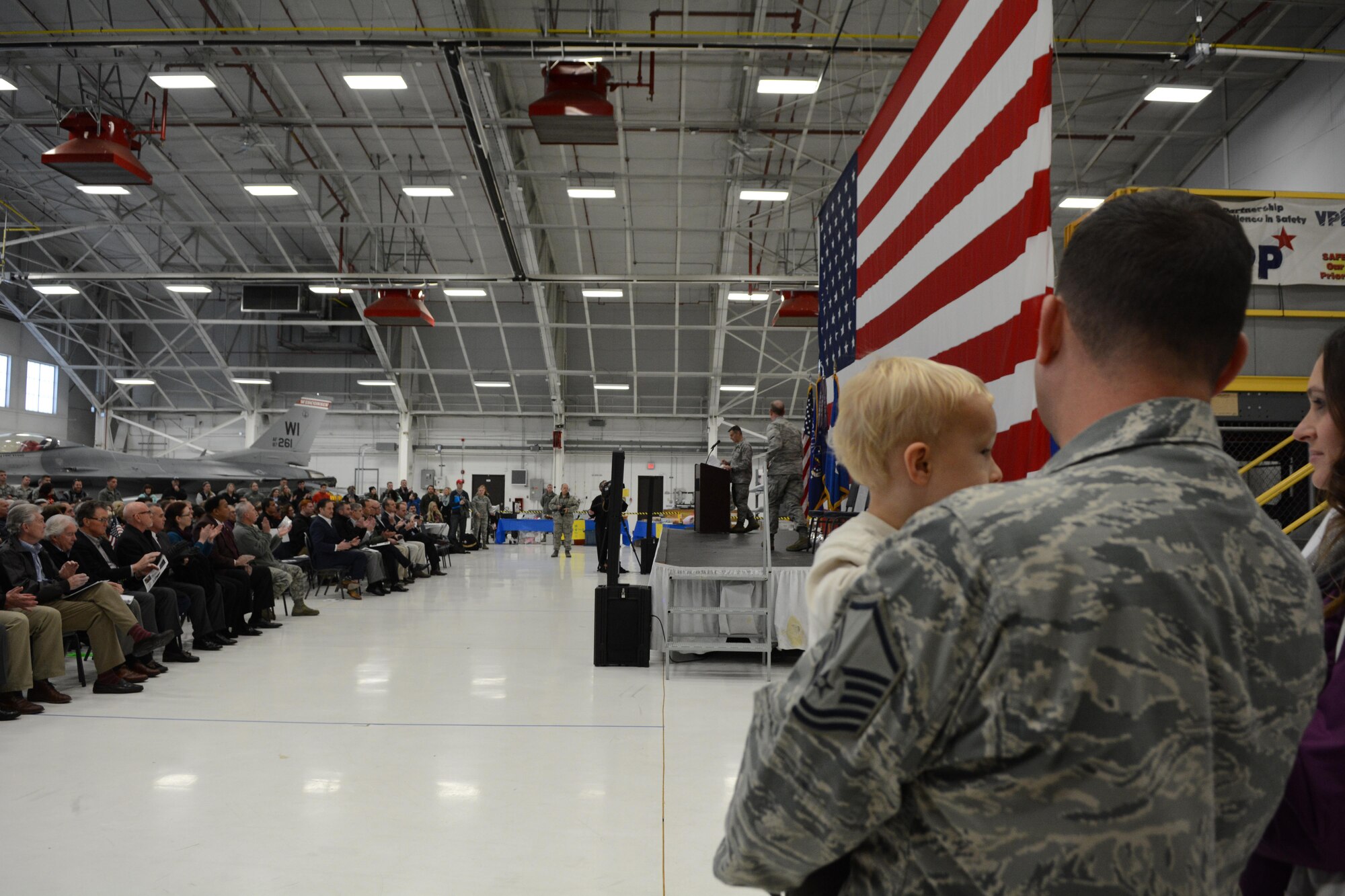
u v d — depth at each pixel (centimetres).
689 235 1998
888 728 61
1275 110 1416
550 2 1280
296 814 313
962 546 61
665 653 558
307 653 649
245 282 2128
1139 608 58
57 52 1305
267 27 1320
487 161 1417
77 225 2038
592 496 2653
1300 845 90
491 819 309
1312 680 66
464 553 1908
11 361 2347
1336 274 486
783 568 595
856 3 1241
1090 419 73
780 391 2544
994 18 358
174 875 260
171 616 609
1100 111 1490
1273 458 482
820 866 69
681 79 1416
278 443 2153
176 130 1622
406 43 1086
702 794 337
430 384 2586
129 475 1833
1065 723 57
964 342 390
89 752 389
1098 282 72
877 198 556
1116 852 57
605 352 2508
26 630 461
